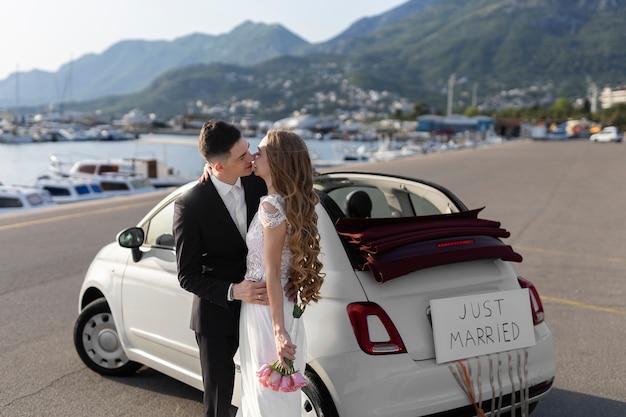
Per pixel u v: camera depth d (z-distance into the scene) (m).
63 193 28.20
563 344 5.84
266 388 2.83
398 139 128.38
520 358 3.45
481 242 3.61
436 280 3.38
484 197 17.84
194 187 3.05
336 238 3.43
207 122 2.97
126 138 157.88
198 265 3.00
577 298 7.46
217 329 3.03
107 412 4.33
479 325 3.37
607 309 7.01
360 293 3.22
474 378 3.29
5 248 10.18
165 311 4.20
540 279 8.40
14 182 61.94
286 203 2.73
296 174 2.72
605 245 10.83
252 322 2.89
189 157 97.75
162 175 36.66
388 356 3.14
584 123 131.25
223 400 3.10
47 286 7.74
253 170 2.85
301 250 2.73
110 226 12.54
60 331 6.06
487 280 3.50
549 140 105.25
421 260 3.31
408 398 3.14
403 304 3.24
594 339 5.98
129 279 4.51
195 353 4.00
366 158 61.78
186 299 4.03
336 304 3.23
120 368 4.91
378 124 175.00
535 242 11.08
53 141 147.50
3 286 7.73
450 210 4.26
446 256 3.40
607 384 4.88
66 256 9.53
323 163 51.56
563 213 14.79
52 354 5.45
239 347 3.03
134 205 16.20
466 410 3.29
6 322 6.32
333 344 3.16
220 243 3.01
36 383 4.82
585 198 17.86
